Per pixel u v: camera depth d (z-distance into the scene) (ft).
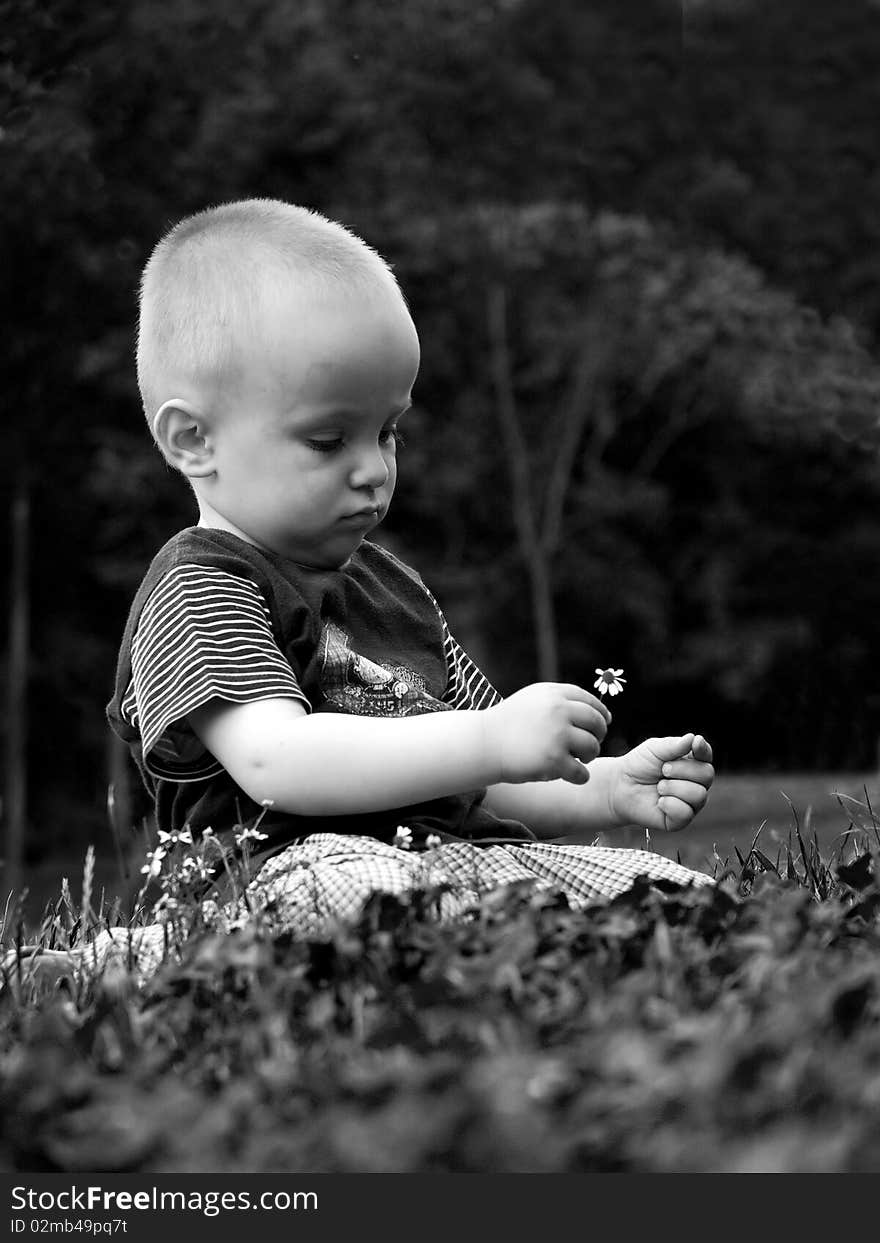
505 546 72.49
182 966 6.98
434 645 10.76
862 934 7.34
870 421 51.29
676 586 75.72
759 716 76.07
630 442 74.38
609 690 8.86
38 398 49.98
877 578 75.51
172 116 44.27
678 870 9.90
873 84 62.54
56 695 62.23
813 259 63.93
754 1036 5.15
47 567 61.93
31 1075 5.62
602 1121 4.76
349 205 56.13
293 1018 6.29
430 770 8.69
